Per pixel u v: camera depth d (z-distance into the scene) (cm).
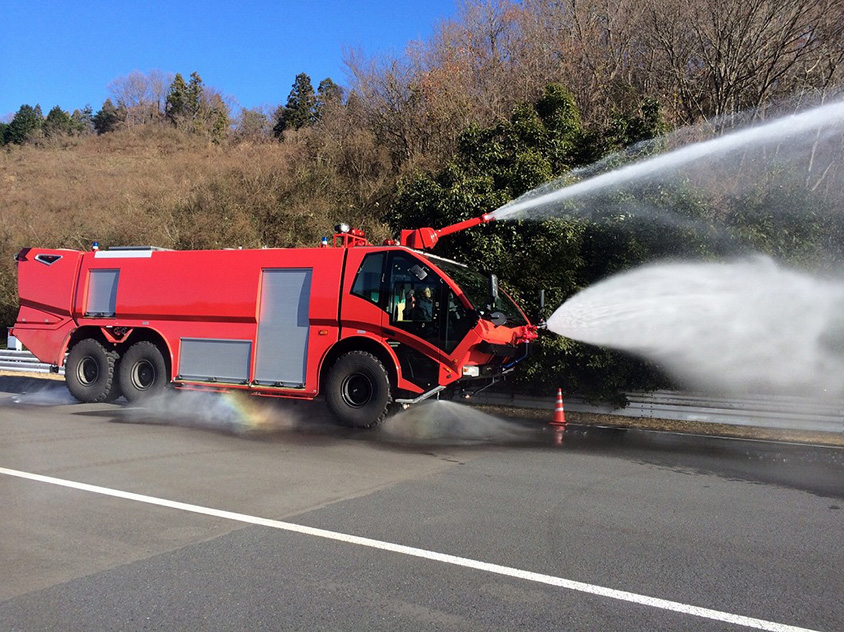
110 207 3127
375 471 712
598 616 366
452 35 2798
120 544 469
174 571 421
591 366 1161
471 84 2652
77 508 552
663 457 831
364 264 976
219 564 434
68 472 677
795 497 641
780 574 433
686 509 586
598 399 1188
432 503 586
